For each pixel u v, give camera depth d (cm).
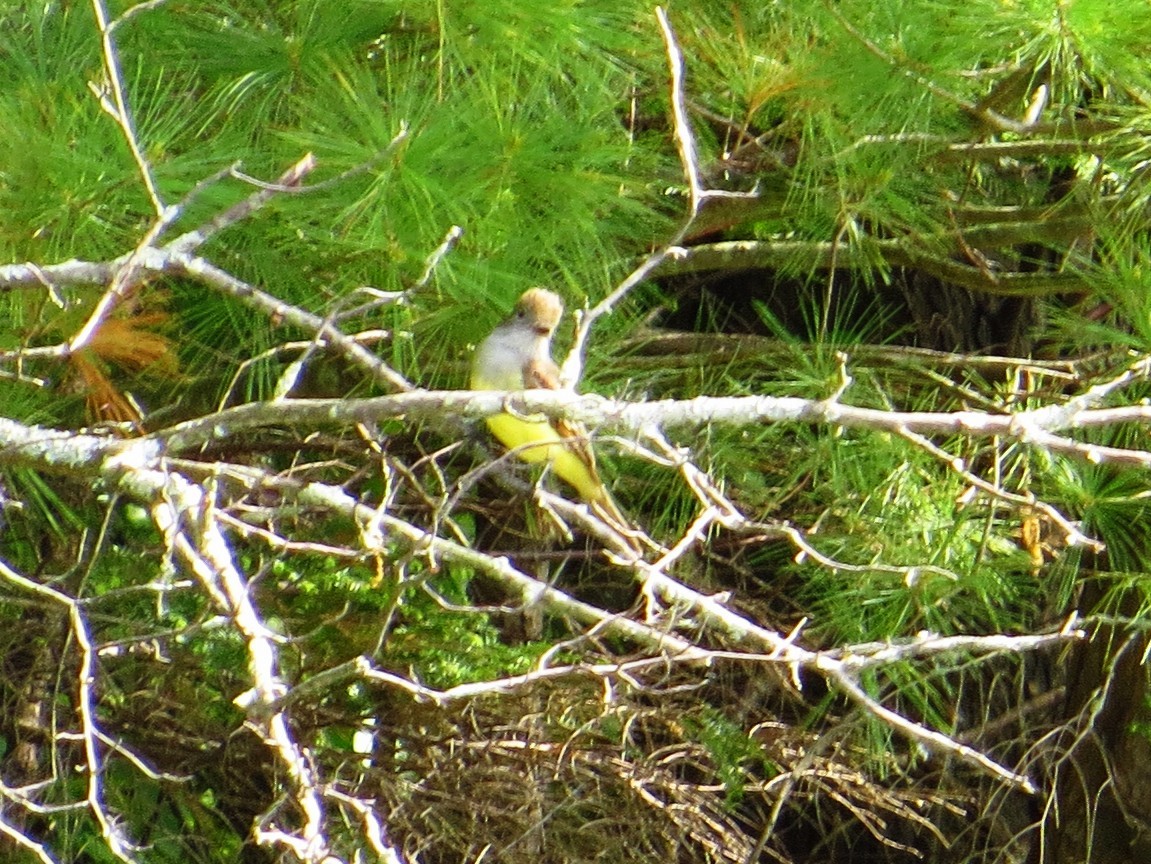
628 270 820
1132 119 704
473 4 625
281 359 766
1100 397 568
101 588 757
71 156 569
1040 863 962
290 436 798
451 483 752
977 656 960
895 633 728
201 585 454
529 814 747
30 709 784
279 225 639
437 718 736
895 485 764
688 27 763
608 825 799
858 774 809
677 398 853
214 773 806
